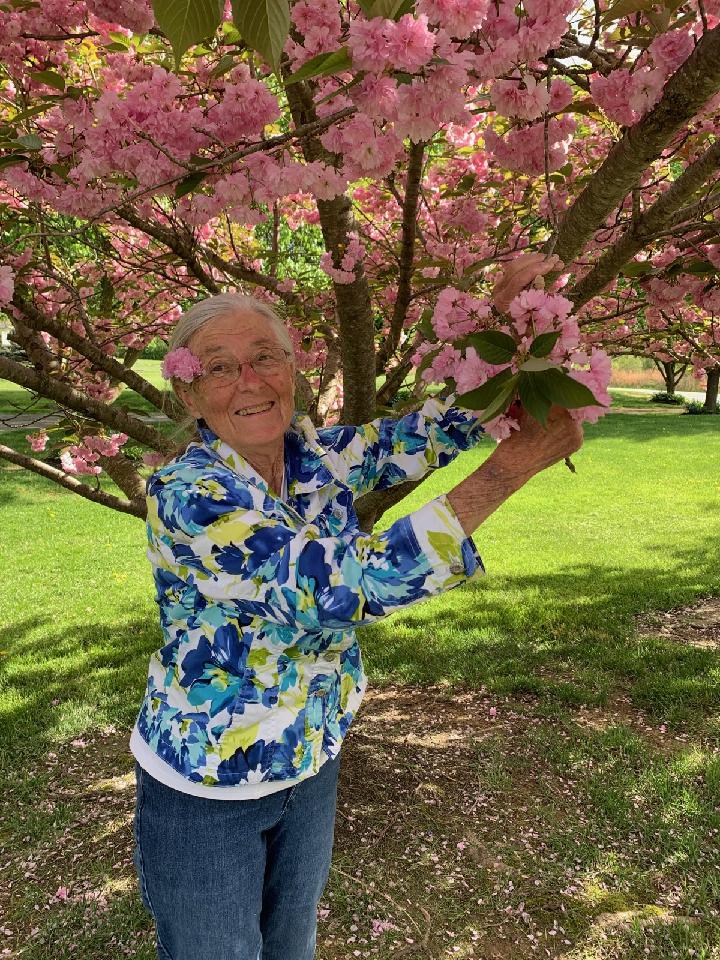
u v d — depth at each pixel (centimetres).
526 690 455
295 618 96
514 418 97
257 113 158
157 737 122
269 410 129
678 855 298
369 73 111
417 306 359
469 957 253
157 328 343
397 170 257
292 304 320
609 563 742
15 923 273
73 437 338
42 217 230
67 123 180
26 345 258
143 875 129
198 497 107
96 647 552
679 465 1325
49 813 340
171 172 160
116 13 159
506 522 955
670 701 431
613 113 131
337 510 144
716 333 312
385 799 346
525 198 306
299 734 123
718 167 147
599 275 181
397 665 500
